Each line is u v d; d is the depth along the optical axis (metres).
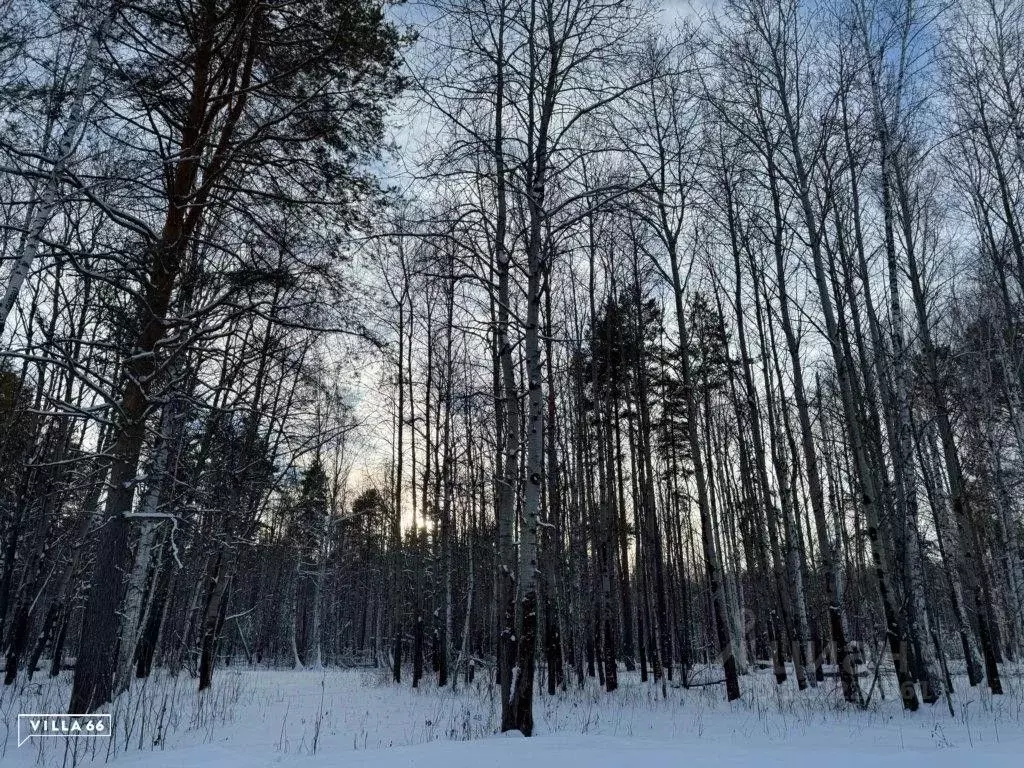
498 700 14.45
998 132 14.12
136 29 8.96
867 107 13.05
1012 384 14.96
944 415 15.66
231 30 9.57
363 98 10.22
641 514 23.91
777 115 13.96
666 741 8.08
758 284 17.52
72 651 33.25
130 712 10.88
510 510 10.56
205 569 18.94
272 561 37.00
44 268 7.80
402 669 24.00
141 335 9.45
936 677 11.81
